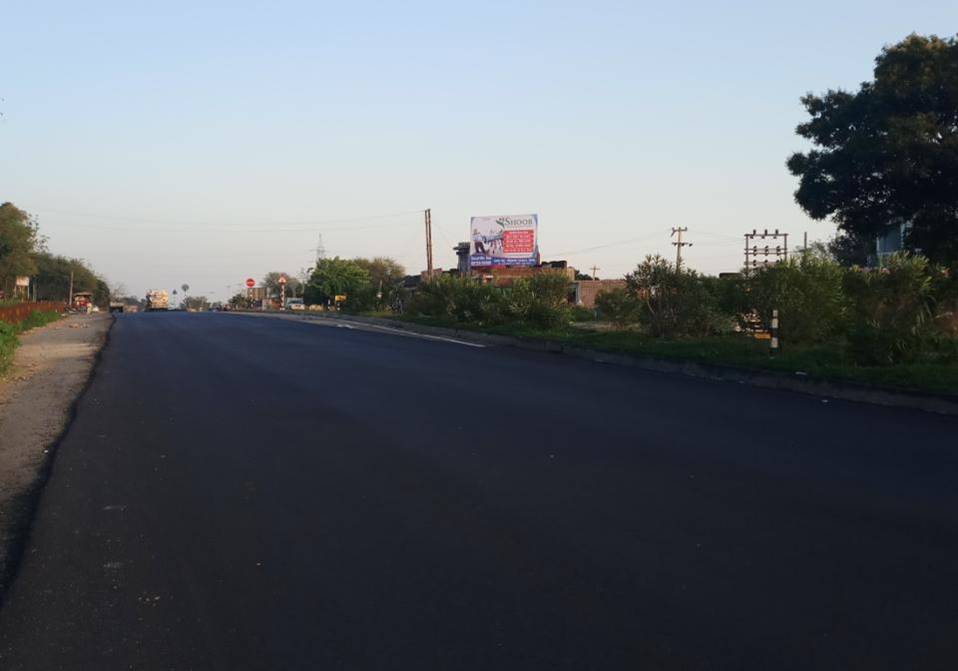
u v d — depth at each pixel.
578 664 4.87
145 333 38.34
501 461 10.08
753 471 9.48
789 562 6.50
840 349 19.56
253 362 22.77
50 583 6.39
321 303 96.44
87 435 12.36
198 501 8.57
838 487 8.75
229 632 5.44
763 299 22.38
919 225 21.52
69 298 120.56
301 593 6.05
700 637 5.19
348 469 9.80
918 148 19.33
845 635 5.20
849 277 21.50
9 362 22.86
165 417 13.84
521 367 21.09
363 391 16.41
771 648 5.04
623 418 13.10
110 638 5.41
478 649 5.09
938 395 13.65
